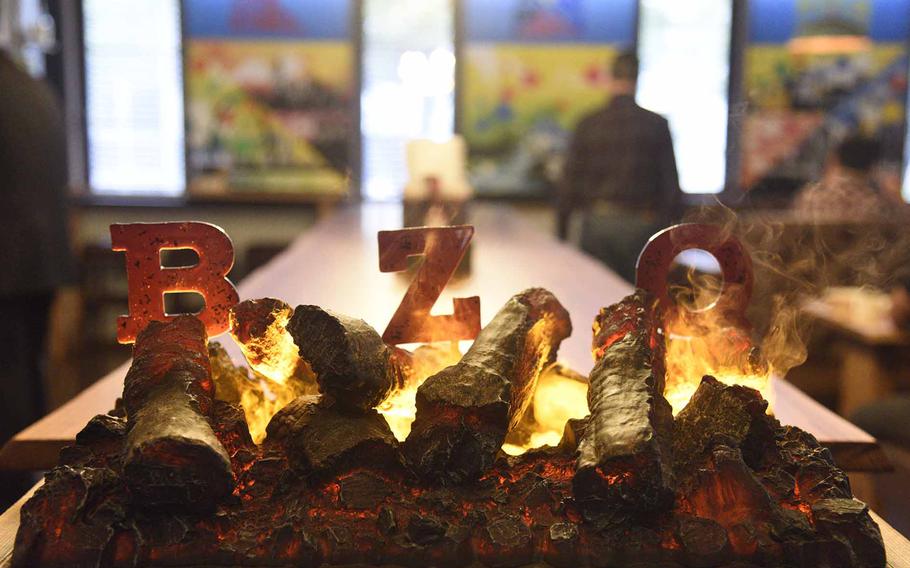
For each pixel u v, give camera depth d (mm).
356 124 6191
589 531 805
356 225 4176
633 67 4285
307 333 867
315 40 6086
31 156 2625
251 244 5926
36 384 2766
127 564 780
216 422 890
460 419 843
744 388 878
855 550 784
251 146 6152
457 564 792
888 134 6176
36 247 2631
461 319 1073
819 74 6141
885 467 1121
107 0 5949
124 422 903
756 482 809
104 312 5781
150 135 6086
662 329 1040
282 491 837
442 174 2793
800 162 6195
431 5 6105
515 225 4285
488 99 6203
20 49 2842
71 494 780
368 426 859
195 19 6008
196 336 925
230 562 789
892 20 6086
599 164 4391
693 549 785
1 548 813
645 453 774
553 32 6137
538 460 888
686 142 6250
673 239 1061
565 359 1505
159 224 1004
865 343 2898
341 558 792
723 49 6156
